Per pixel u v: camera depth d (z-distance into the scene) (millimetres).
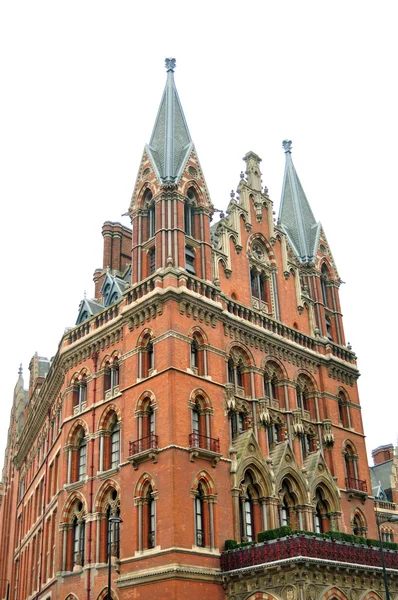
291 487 46188
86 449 47938
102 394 47750
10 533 84312
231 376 46906
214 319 46031
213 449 42094
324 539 38000
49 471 57094
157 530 38969
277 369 50625
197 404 43188
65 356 52219
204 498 40750
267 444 46656
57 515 48562
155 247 46969
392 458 96938
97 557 43469
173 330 43000
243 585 38125
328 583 36938
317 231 61500
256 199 55375
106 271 59500
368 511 52219
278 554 36875
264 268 53531
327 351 55312
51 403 60406
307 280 58344
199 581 37938
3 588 82812
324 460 49531
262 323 50406
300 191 64750
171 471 39281
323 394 53219
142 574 38344
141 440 42000
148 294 44969
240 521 42312
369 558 40656
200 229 48844
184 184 48812
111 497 44594
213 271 48469
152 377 42938
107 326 48625
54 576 46625
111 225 64188
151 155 50250
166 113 52688
